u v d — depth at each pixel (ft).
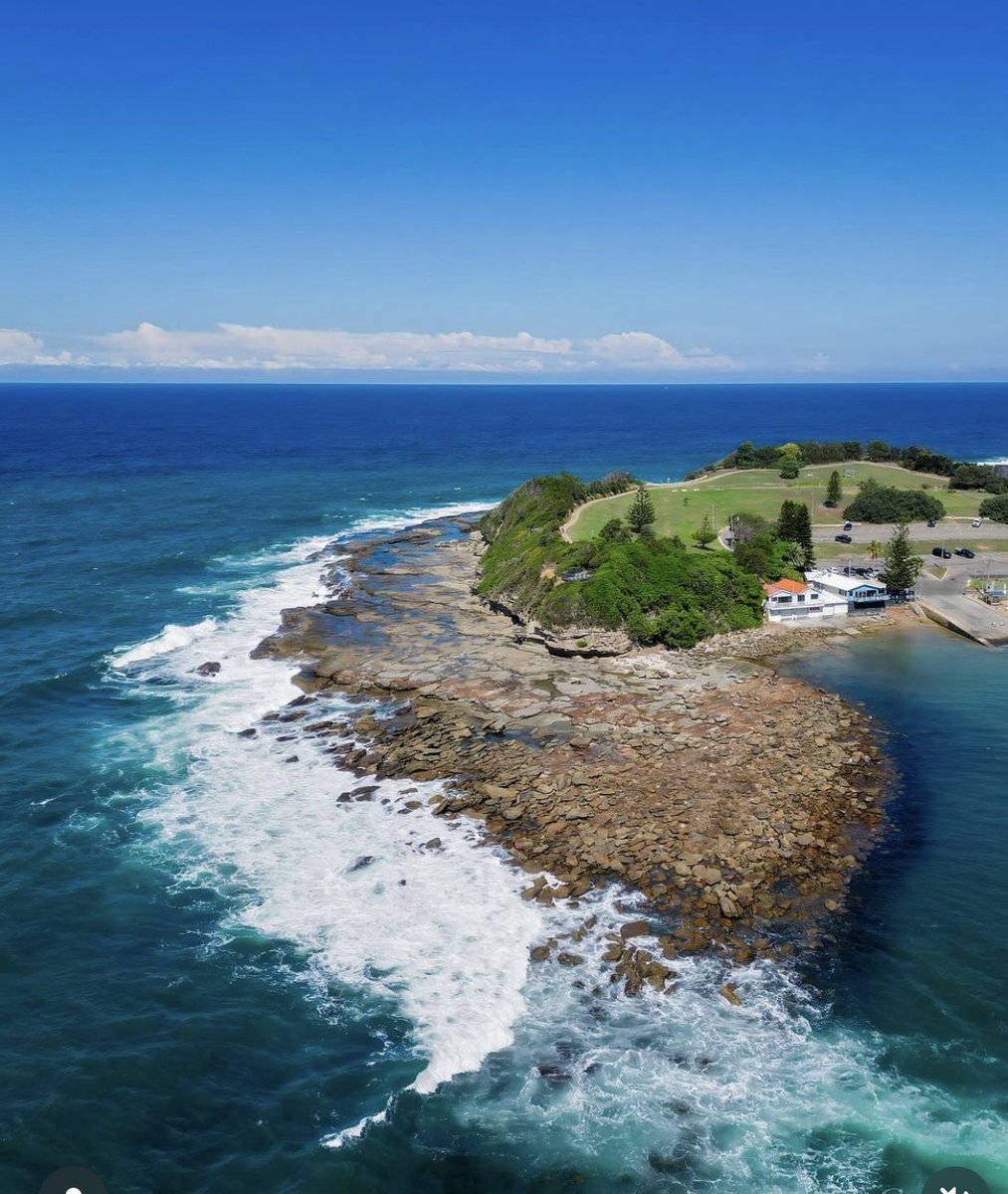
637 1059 108.68
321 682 230.07
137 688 226.38
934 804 165.78
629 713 205.36
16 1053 109.29
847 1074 106.11
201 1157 96.22
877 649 255.50
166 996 119.24
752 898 137.08
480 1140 98.48
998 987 119.34
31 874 145.89
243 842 155.84
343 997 119.14
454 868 147.02
